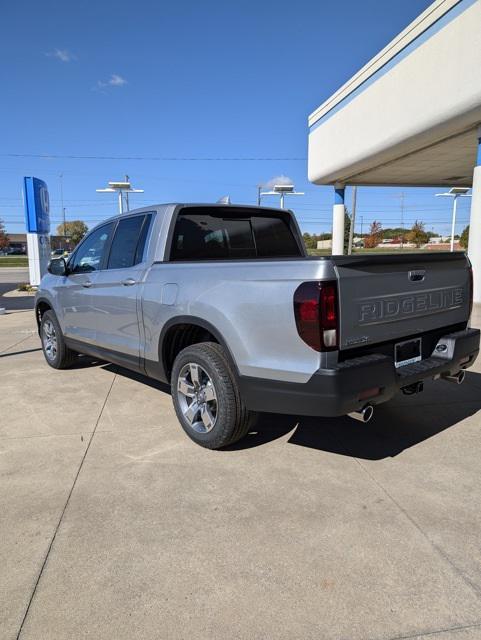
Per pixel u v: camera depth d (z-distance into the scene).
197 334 4.08
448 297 3.74
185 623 2.02
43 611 2.09
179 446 3.74
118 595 2.18
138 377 5.76
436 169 13.91
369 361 2.94
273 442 3.81
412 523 2.70
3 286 25.72
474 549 2.48
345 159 12.81
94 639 1.94
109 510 2.86
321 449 3.68
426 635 1.95
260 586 2.23
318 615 2.05
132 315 4.34
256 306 3.12
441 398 4.80
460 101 8.45
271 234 5.08
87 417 4.39
